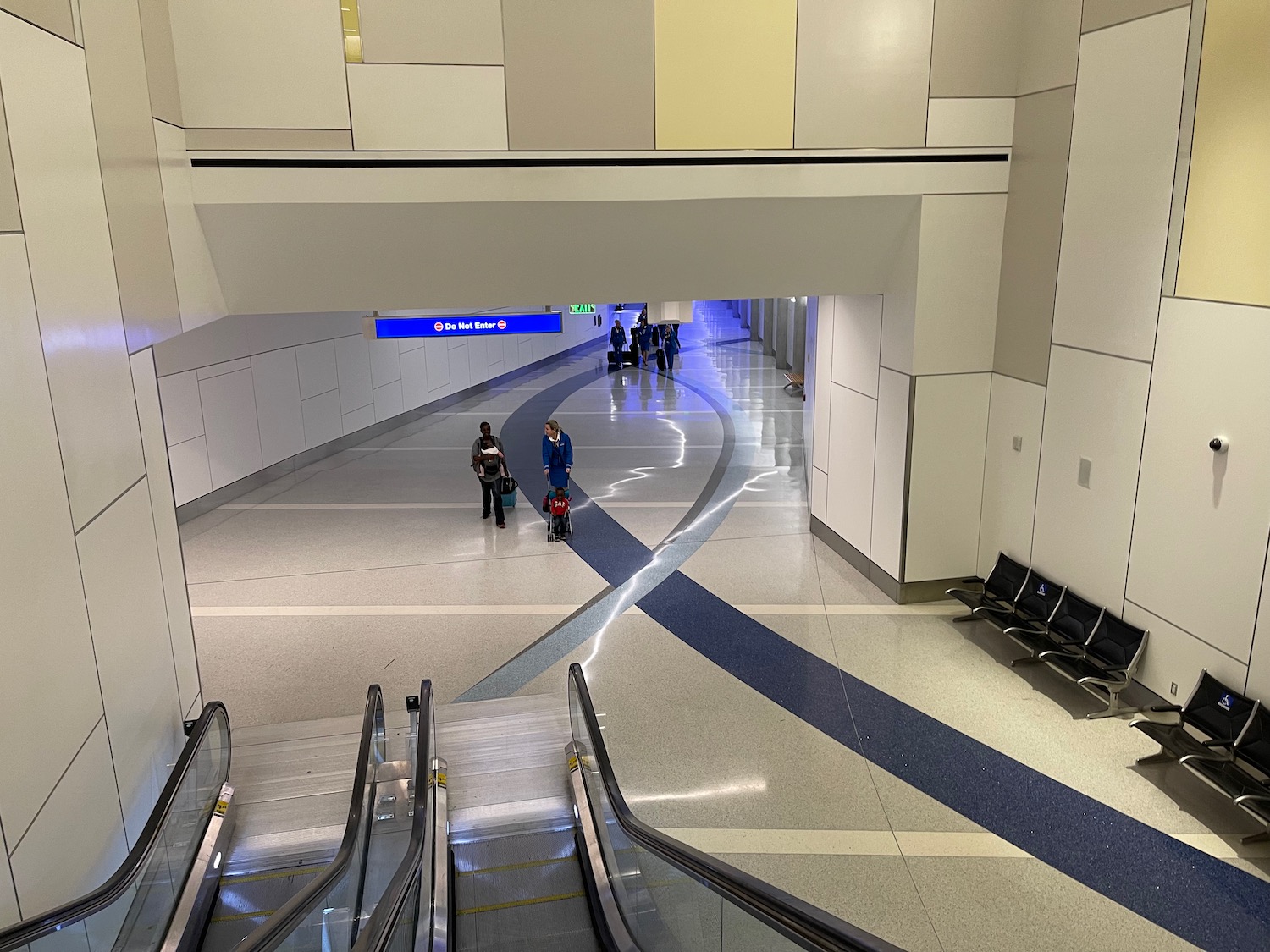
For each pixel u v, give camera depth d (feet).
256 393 49.96
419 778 16.84
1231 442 20.98
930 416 30.76
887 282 31.40
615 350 98.73
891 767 22.75
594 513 44.96
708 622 31.81
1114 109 24.06
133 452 18.01
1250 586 20.65
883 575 33.86
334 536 42.06
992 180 28.84
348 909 15.12
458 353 76.64
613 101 25.32
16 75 13.17
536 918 16.48
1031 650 26.78
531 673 28.40
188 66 22.88
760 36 25.80
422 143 24.61
